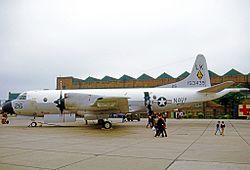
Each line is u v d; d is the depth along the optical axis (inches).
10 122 1439.5
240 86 2268.7
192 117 2160.4
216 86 975.0
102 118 910.4
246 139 595.5
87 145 482.3
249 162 321.4
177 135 688.4
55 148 441.4
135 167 293.3
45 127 980.6
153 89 1040.8
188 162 321.4
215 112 2245.3
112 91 1027.9
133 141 549.3
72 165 303.0
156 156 363.9
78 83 2642.7
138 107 1007.6
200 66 1077.1
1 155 370.6
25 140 564.7
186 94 1027.9
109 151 408.5
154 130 823.7
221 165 303.4
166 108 1022.4
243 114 1987.0
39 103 991.6
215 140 572.7
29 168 287.0
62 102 964.6
